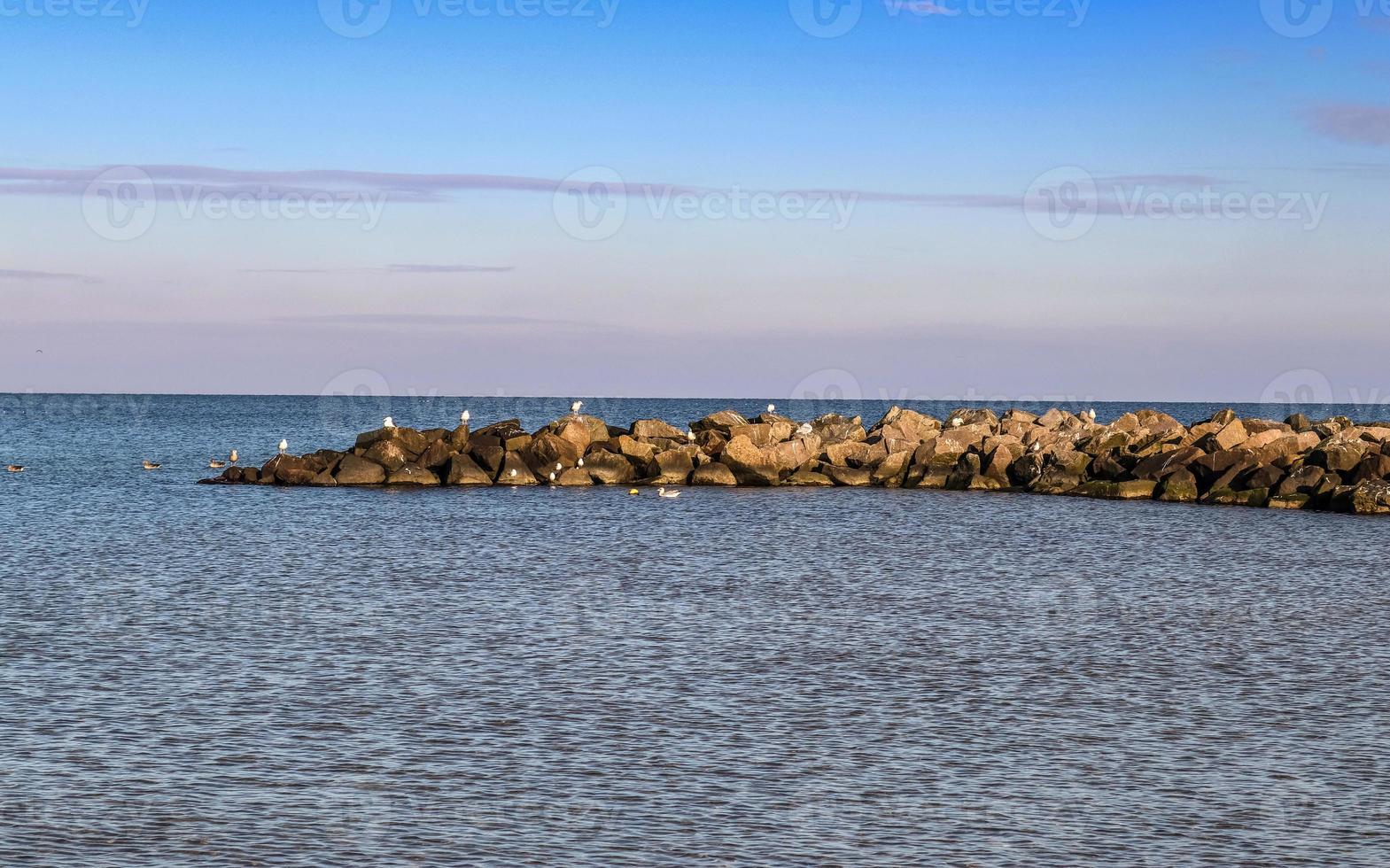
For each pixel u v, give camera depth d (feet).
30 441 480.23
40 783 70.33
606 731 81.35
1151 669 99.45
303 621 115.65
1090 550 170.30
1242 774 74.18
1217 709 87.81
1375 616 122.52
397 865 60.59
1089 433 264.31
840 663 100.63
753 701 88.79
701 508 221.05
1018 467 255.91
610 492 248.73
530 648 104.58
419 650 103.55
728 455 265.34
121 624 113.50
